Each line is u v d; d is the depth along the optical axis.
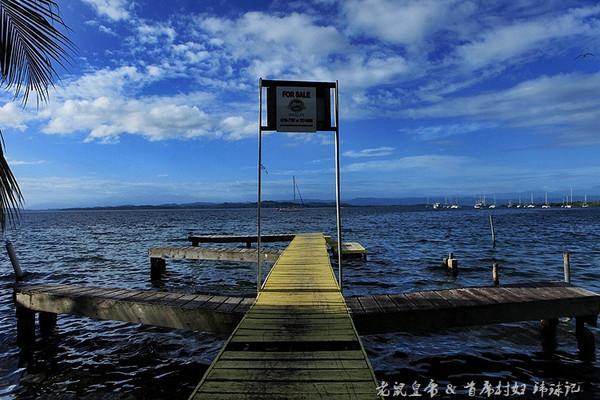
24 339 8.50
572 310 7.19
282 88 7.95
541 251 24.48
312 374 4.09
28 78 5.45
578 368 6.86
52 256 24.86
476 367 6.95
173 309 7.09
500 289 7.95
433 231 42.94
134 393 6.39
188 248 16.72
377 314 6.63
